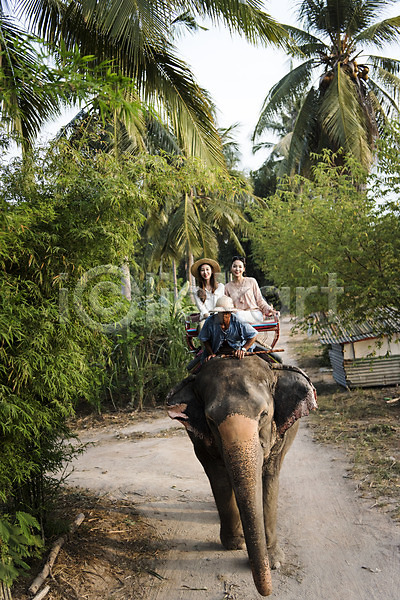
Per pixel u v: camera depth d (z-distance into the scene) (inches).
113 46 289.3
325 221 349.1
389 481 210.4
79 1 270.2
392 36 619.2
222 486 158.7
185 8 280.5
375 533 170.9
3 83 152.6
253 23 276.4
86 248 163.2
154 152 668.1
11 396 139.7
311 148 689.0
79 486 235.1
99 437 332.2
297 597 140.2
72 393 163.9
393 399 343.0
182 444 298.2
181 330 420.5
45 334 147.6
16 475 143.2
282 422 145.1
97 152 186.1
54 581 149.3
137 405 405.7
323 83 636.7
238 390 133.1
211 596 143.7
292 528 181.2
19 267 154.9
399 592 138.3
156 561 164.4
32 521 138.0
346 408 337.1
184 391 147.5
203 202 891.4
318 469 235.9
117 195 164.1
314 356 570.6
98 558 163.3
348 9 616.7
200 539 177.3
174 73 303.9
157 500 213.9
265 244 469.4
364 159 563.8
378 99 677.3
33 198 164.4
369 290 323.3
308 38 654.5
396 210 316.2
